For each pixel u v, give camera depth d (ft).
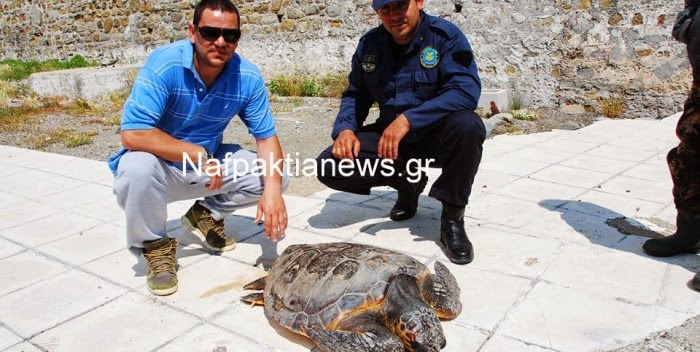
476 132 9.98
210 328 8.68
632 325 8.29
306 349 8.04
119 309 9.36
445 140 10.25
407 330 6.97
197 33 8.92
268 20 34.60
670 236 10.39
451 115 10.25
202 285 10.06
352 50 32.07
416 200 12.55
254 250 11.47
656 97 23.59
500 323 8.45
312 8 32.76
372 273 7.79
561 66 25.48
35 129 27.43
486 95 25.64
